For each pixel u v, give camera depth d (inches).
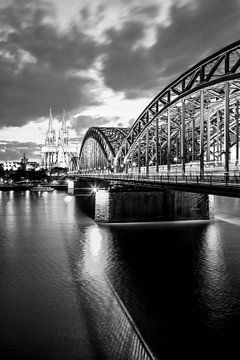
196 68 1379.2
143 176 1780.3
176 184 1266.0
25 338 716.7
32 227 1993.1
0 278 1073.5
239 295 928.3
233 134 1839.3
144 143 2536.9
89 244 1520.7
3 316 812.0
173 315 815.1
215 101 1553.9
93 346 687.1
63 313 826.2
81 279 1063.6
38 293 950.4
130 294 941.2
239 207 2955.2
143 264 1217.4
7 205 3361.2
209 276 1083.9
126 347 684.7
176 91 1616.6
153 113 2028.8
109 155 3324.3
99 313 827.4
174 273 1117.7
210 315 811.4
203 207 2098.9
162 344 692.7
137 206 2048.5
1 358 650.2
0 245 1521.9
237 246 1459.2
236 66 1113.4
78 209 2984.7
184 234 1694.1
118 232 1760.6
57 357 653.3
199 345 689.0
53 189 6210.6
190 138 2140.7
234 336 717.3
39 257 1317.7
